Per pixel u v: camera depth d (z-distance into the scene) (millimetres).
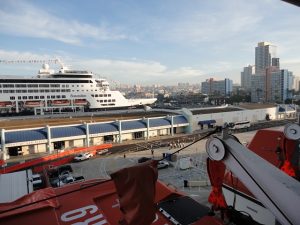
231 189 7578
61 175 30672
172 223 5738
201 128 60625
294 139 6965
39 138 41406
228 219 5246
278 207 3531
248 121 63469
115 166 34750
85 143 46188
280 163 8148
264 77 150875
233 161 4059
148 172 4148
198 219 5754
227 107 74750
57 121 49531
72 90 80062
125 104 91250
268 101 145750
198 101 167500
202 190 22641
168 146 45562
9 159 39312
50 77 79125
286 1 4051
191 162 33156
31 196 7035
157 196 6707
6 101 72688
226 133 4262
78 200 6773
